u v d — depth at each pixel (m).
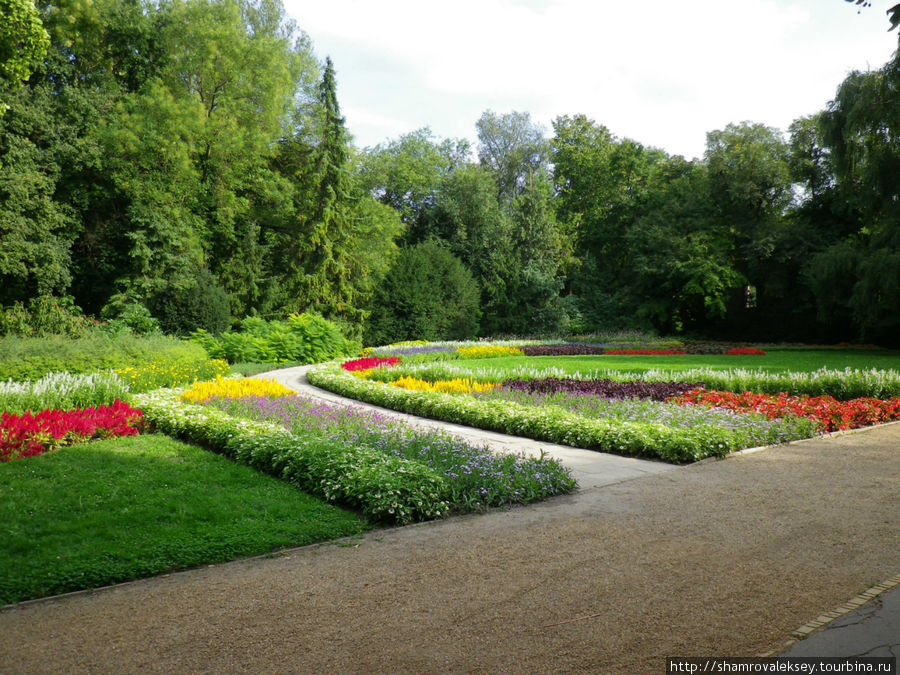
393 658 3.02
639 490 6.38
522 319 40.88
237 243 31.62
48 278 23.72
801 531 5.00
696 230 40.97
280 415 9.80
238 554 4.57
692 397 12.25
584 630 3.30
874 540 4.75
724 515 5.47
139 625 3.42
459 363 23.09
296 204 34.62
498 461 6.73
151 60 29.92
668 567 4.23
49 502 5.59
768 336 40.84
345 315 33.72
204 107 29.44
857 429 9.69
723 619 3.42
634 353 29.36
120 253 27.61
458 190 44.66
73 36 27.09
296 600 3.74
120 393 10.72
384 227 37.00
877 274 26.45
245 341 24.17
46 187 23.52
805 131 38.38
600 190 48.69
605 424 8.96
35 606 3.71
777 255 38.91
